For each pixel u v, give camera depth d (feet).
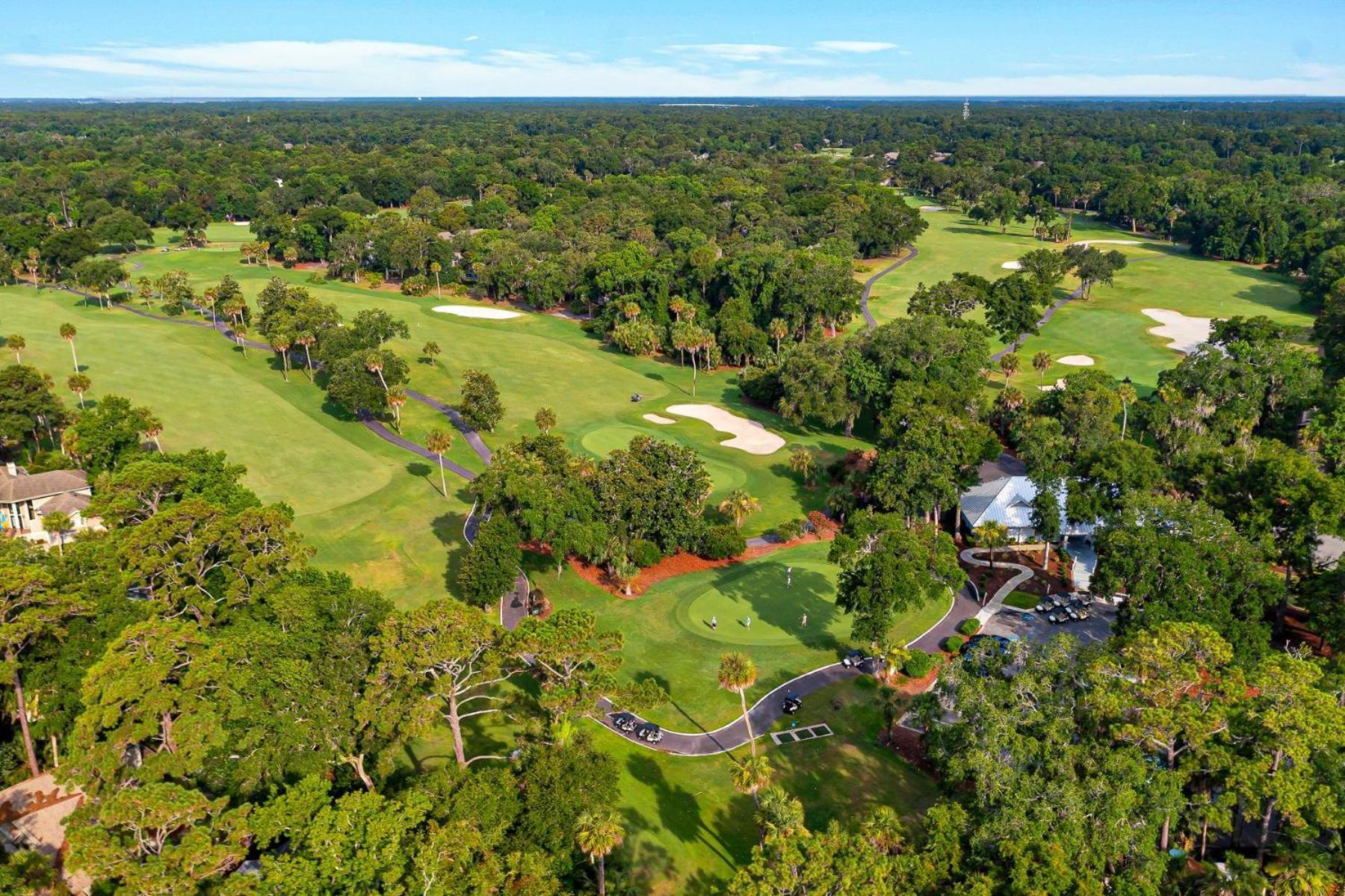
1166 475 257.14
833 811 165.48
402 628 151.12
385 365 372.58
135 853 119.03
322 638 157.28
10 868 124.36
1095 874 121.49
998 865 122.93
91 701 138.41
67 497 261.85
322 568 252.21
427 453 343.67
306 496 300.20
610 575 256.32
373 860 118.93
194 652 151.02
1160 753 145.59
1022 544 272.72
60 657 164.04
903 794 169.89
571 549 248.73
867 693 201.98
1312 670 144.77
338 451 340.18
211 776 141.79
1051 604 235.61
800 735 187.62
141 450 304.30
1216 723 136.87
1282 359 326.44
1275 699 139.95
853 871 118.01
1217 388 316.81
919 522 268.41
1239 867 124.88
